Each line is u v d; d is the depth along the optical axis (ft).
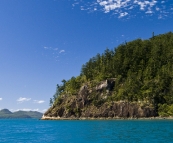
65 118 514.27
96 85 525.34
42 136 168.14
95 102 494.18
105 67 576.61
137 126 230.48
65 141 134.31
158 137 135.03
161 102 441.27
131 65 554.46
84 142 125.39
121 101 457.68
